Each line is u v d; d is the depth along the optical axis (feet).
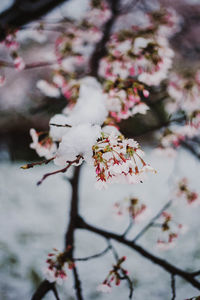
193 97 7.75
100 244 16.29
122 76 6.44
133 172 4.02
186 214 17.75
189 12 21.84
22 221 17.53
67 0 8.07
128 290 13.34
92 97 5.99
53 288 7.26
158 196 19.52
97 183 3.87
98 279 13.79
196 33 21.43
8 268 13.85
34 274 13.88
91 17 9.53
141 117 16.07
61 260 6.47
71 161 3.85
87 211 18.75
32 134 5.64
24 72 23.29
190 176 16.66
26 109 23.63
